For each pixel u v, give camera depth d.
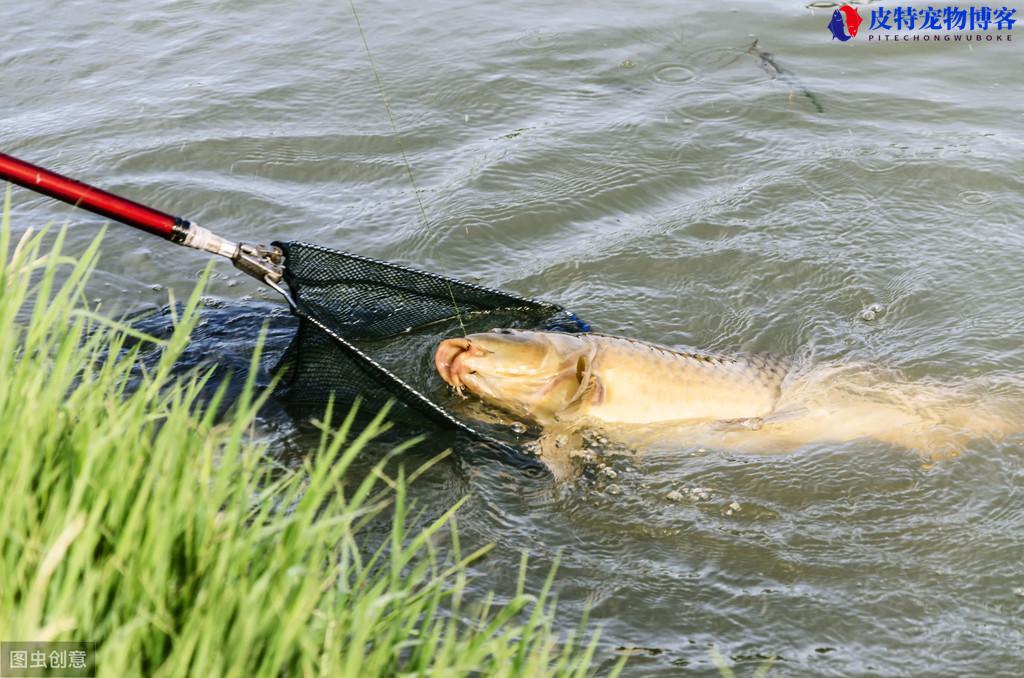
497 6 20.02
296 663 5.18
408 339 10.96
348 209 13.88
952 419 10.11
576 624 7.77
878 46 18.36
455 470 9.42
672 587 8.20
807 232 13.28
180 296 12.11
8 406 5.82
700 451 9.86
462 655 5.52
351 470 9.34
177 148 15.09
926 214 13.62
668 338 11.66
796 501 9.19
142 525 5.31
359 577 5.94
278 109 16.23
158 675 4.78
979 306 11.89
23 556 5.02
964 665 7.48
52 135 15.40
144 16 19.56
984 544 8.62
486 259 12.92
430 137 15.58
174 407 6.23
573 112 16.23
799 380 10.73
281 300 12.11
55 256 6.59
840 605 8.03
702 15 19.61
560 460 9.66
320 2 20.11
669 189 14.32
